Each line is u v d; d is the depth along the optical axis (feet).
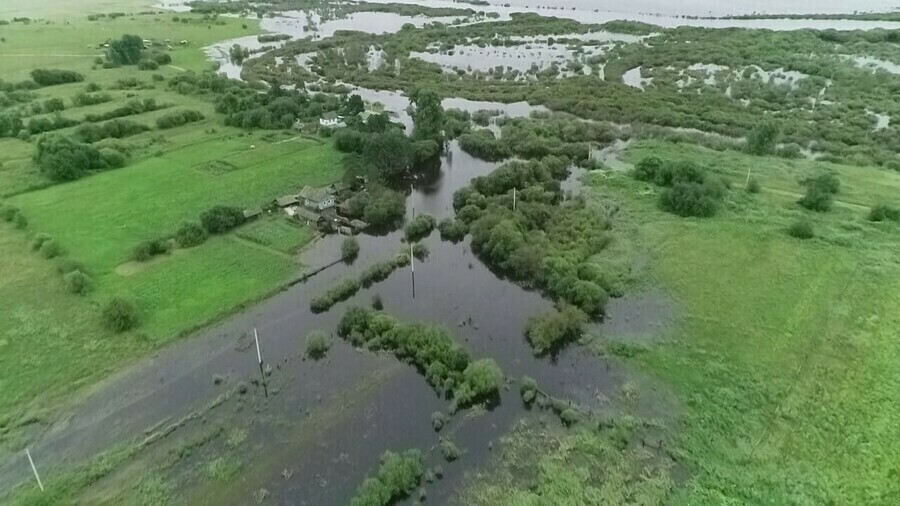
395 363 229.04
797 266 281.13
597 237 303.27
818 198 329.52
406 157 398.42
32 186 361.71
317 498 176.76
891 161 382.63
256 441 195.62
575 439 193.77
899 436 187.52
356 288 274.16
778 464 180.96
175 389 216.33
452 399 210.18
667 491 174.91
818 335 234.99
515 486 179.01
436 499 176.24
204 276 279.49
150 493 178.40
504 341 241.35
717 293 263.90
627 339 238.48
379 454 190.08
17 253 294.66
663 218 329.11
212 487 180.45
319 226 325.42
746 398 206.49
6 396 211.41
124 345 235.81
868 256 286.25
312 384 218.79
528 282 282.77
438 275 289.12
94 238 307.78
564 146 425.69
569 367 225.76
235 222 321.93
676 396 209.36
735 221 322.75
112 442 195.11
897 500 167.63
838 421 194.70
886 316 244.22
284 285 274.57
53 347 234.17
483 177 367.45
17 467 186.70
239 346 237.25
